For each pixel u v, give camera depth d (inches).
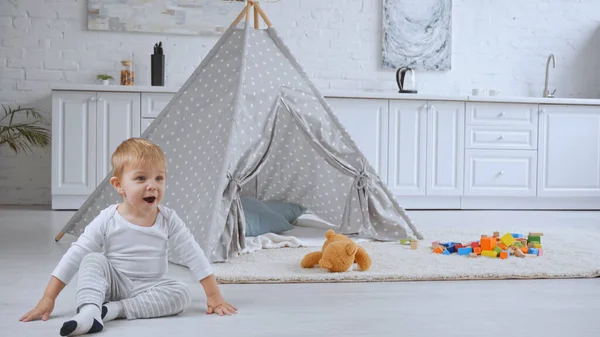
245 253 106.4
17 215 167.5
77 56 199.3
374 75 212.5
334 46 210.5
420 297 78.3
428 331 63.2
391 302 75.5
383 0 210.8
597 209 203.5
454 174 194.5
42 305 66.2
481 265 96.9
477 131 195.2
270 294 79.5
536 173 198.5
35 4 197.3
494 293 80.9
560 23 221.9
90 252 67.2
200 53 203.9
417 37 213.3
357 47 211.6
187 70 203.3
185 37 203.2
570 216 179.3
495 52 219.3
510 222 161.6
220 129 106.5
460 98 192.1
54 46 198.5
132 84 193.6
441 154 193.5
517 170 197.6
